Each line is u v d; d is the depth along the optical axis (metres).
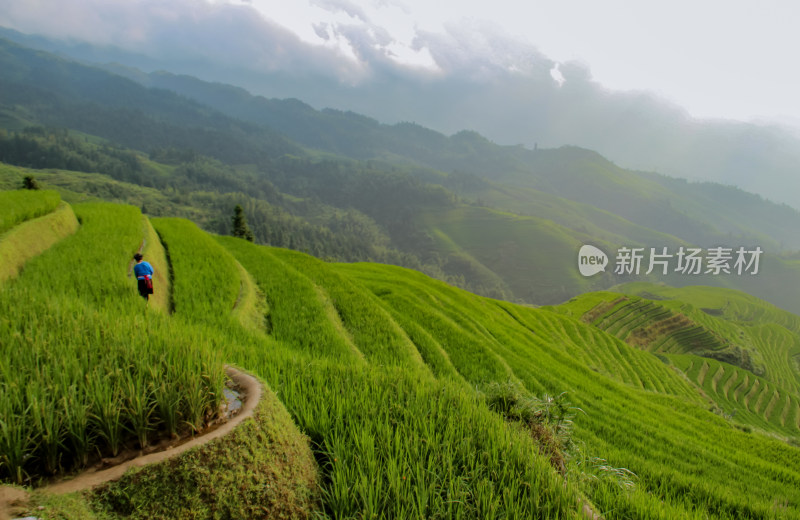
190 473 2.93
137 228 22.33
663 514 6.09
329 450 4.57
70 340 3.62
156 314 6.82
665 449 17.86
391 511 3.90
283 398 5.87
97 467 2.82
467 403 6.43
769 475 17.94
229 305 15.29
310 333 15.86
